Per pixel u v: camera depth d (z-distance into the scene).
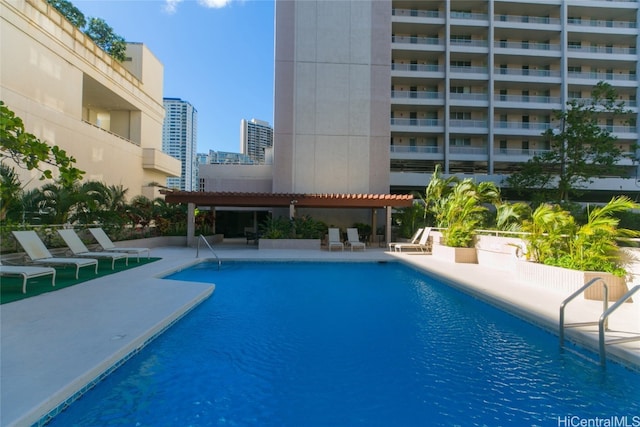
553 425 3.14
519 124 36.53
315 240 16.03
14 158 3.67
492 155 35.00
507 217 12.56
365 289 8.54
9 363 3.48
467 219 14.48
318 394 3.61
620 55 36.59
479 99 35.88
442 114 36.44
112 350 3.86
